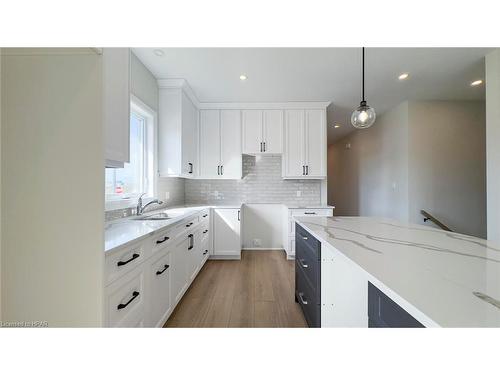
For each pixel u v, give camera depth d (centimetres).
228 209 354
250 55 235
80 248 94
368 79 290
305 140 371
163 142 292
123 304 116
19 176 94
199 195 404
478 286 68
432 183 367
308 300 173
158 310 163
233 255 355
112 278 107
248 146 371
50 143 93
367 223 179
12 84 93
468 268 82
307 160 371
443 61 248
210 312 202
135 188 263
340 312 127
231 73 274
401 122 379
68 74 93
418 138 365
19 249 95
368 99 361
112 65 138
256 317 194
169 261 184
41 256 94
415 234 139
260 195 409
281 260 351
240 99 355
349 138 593
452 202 368
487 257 95
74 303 94
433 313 53
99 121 93
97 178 93
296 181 409
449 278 73
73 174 94
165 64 253
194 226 265
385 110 415
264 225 409
